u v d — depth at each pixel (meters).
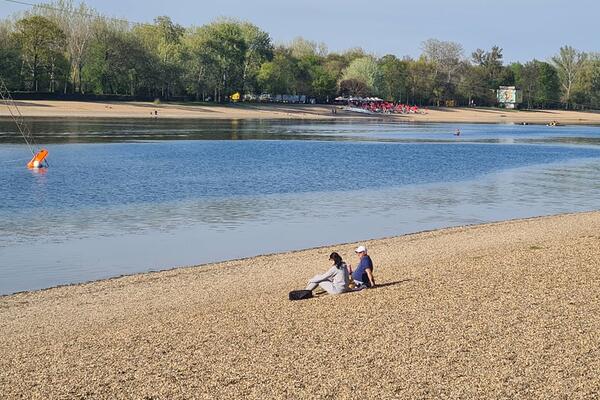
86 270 24.12
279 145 82.19
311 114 173.62
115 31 148.25
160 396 12.04
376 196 42.81
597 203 42.09
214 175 51.25
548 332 14.96
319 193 43.56
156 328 16.17
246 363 13.50
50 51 133.62
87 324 17.06
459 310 16.80
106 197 39.94
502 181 52.12
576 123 193.50
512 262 22.70
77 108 132.62
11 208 35.88
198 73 163.25
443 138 107.06
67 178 47.50
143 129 101.56
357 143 89.75
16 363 13.85
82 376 12.99
